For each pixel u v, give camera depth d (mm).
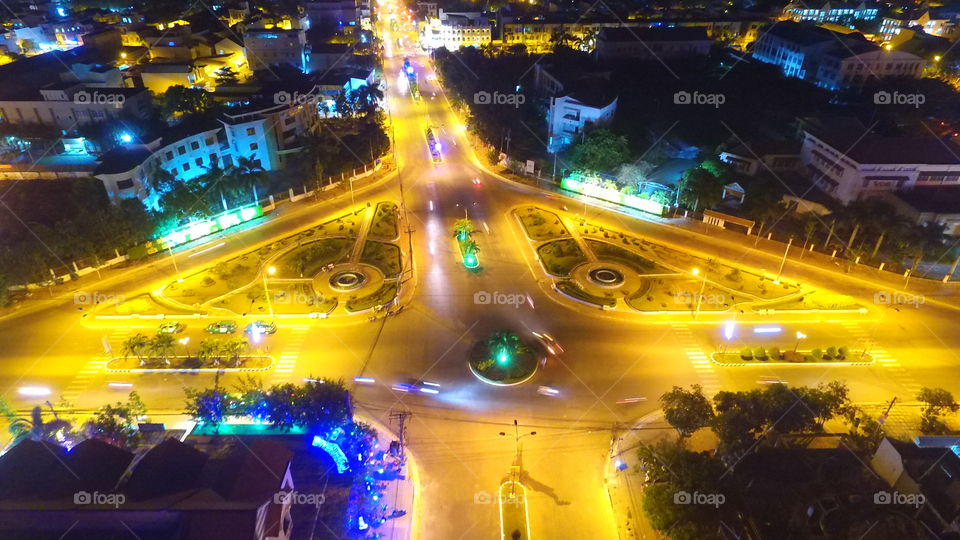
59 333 75562
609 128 138625
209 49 175875
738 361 71812
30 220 97000
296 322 78438
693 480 48781
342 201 114812
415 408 64625
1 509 39406
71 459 44281
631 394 66938
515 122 153625
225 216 102812
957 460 51750
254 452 46906
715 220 104625
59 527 39875
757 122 145375
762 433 57031
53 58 152125
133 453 50406
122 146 105250
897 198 101375
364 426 60344
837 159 107500
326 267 90812
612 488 55719
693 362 71875
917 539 45438
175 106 135500
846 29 199500
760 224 103062
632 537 51094
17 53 179500
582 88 145250
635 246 97938
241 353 72062
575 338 76188
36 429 54406
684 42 180500
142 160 99750
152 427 58406
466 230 98312
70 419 62312
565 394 66812
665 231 103438
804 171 119625
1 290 77875
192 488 43344
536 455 59094
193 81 158375
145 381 67938
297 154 131875
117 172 95000
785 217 106625
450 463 58125
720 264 92750
